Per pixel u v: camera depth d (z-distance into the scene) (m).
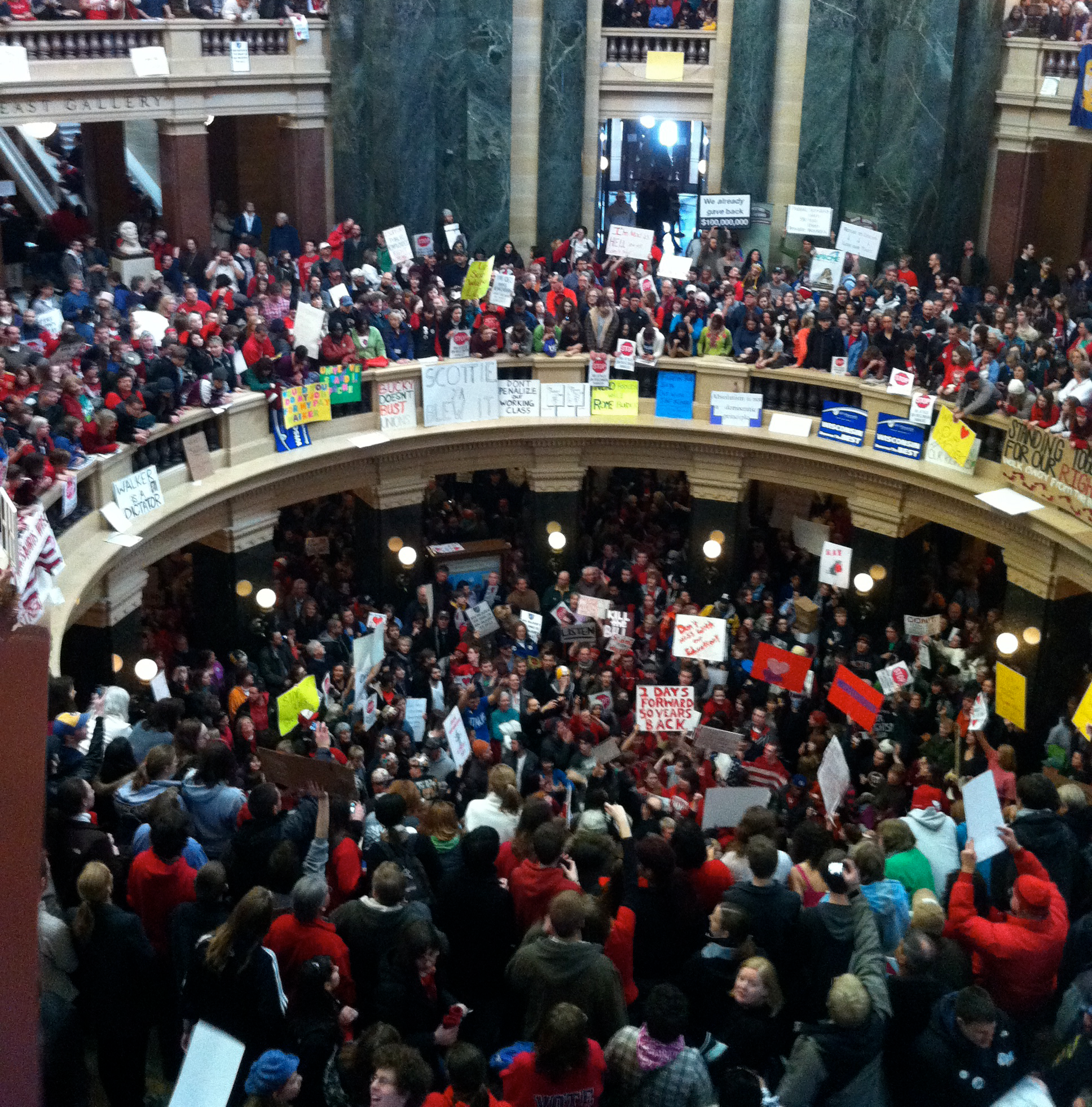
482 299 21.45
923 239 21.84
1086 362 16.50
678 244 25.44
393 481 21.06
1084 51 19.52
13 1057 4.18
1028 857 7.83
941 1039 6.49
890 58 21.44
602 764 14.30
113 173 24.00
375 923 7.10
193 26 20.73
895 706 17.14
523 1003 6.73
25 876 4.51
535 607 20.94
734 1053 6.60
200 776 8.93
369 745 16.56
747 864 8.21
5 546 10.34
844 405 20.27
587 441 21.95
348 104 22.91
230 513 18.73
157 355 17.33
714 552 21.62
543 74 23.52
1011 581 18.33
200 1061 5.46
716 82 23.84
